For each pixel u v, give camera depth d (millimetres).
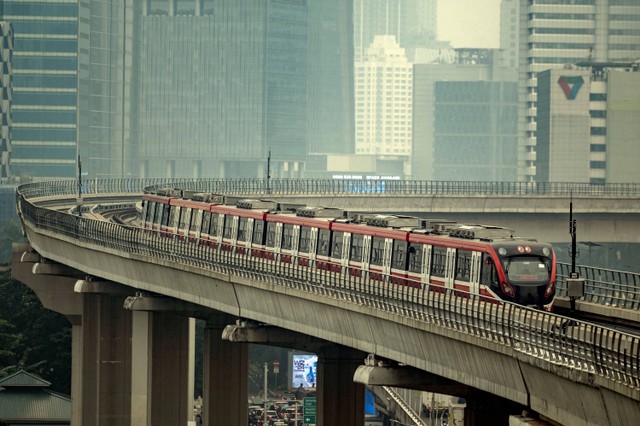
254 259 162625
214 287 175500
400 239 149875
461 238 141500
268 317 160000
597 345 93125
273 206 192750
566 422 98562
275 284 153500
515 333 104500
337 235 164125
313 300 143625
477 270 136000
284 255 159250
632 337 88500
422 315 120000
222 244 176000
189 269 180375
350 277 136500
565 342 96875
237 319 176625
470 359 113312
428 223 154250
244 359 195750
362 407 161125
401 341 126688
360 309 132500
